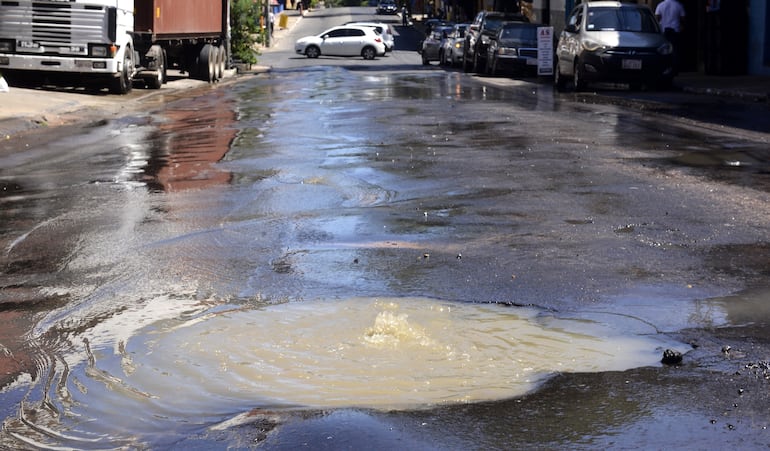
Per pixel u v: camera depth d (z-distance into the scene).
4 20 24.97
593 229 7.79
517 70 34.50
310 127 16.44
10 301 5.97
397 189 9.86
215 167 11.87
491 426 3.85
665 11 27.38
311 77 35.34
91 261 7.00
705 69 29.31
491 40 36.25
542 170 11.04
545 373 4.46
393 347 4.83
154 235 7.85
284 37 83.56
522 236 7.56
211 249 7.27
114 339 5.11
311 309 5.55
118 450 3.72
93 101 23.55
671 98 22.14
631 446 3.64
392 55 63.84
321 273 6.46
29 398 4.29
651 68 24.70
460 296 5.83
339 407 4.07
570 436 3.74
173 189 10.24
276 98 24.42
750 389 4.23
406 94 24.77
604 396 4.16
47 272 6.70
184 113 20.86
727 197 9.17
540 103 21.42
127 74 26.78
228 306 5.67
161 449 3.70
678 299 5.74
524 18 38.59
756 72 27.97
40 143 15.34
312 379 4.39
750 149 12.78
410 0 113.19
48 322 5.49
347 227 8.01
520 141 13.94
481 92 25.66
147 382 4.42
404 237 7.59
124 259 7.02
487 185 10.02
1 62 25.05
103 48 25.17
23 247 7.54
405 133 15.13
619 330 5.13
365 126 16.33
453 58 44.53
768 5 27.20
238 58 43.09
